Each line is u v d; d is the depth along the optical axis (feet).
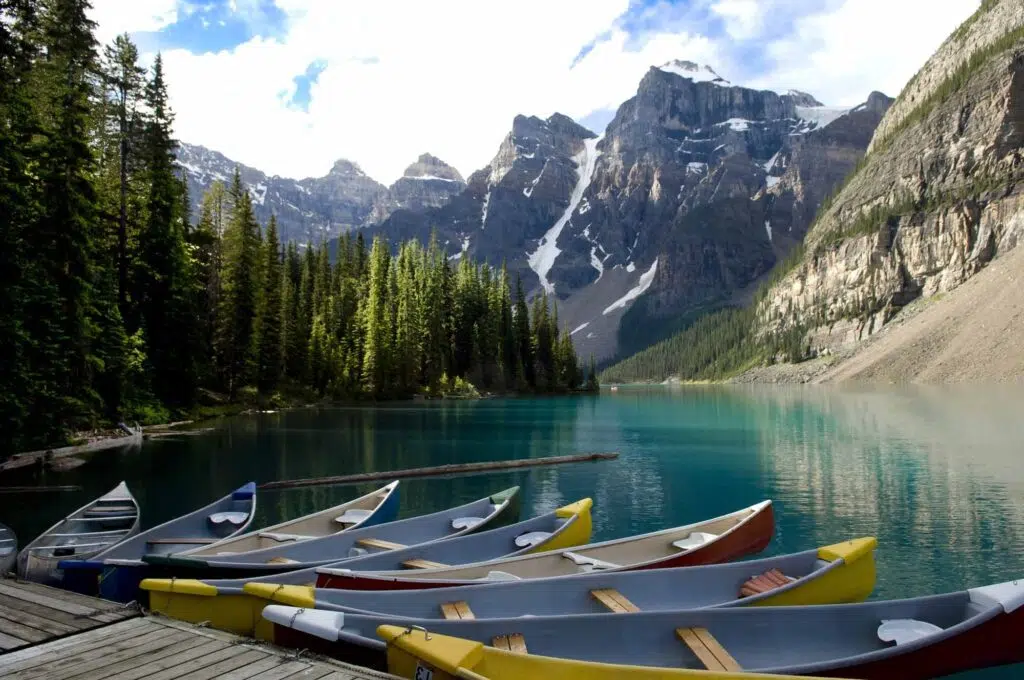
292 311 276.21
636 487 91.15
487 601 32.68
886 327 647.56
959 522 67.97
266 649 24.56
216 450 117.08
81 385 114.52
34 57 120.37
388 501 60.54
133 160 163.53
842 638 30.25
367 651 24.16
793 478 96.17
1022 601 28.86
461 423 191.42
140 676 21.90
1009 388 339.36
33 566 38.34
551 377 450.30
